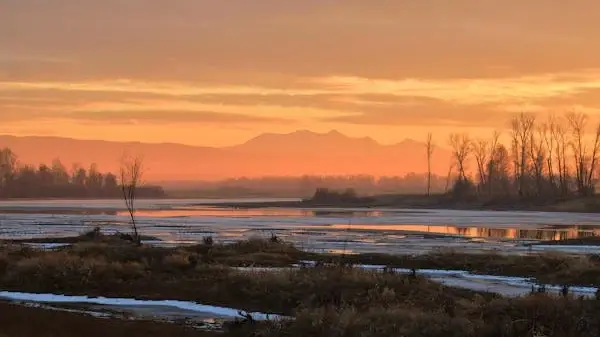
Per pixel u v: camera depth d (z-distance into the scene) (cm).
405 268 3903
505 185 17125
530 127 17188
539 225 8781
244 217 11062
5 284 3005
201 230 7419
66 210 14250
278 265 3881
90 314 2425
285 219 10306
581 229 7931
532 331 1870
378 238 6359
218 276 3038
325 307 2320
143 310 2523
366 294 2628
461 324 1964
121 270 3134
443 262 4012
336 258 4222
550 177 15812
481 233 7206
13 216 11031
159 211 14050
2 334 1961
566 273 3419
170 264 3300
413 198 18888
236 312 2491
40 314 2317
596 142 15112
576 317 2014
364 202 19125
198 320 2333
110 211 13725
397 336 1906
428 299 2577
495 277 3500
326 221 9700
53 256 3306
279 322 2120
